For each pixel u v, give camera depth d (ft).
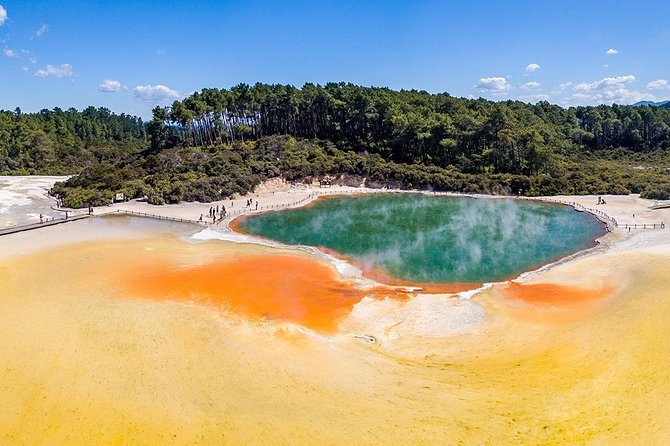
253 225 222.89
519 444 65.26
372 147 381.60
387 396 77.61
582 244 182.91
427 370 88.58
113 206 248.93
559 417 70.59
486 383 82.23
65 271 140.67
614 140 465.88
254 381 80.84
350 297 131.23
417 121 368.68
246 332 103.40
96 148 545.85
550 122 479.82
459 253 176.04
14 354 86.38
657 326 94.38
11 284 126.31
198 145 381.81
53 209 242.78
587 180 301.84
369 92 436.76
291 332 104.78
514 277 148.36
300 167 330.34
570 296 125.70
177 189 265.54
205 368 84.53
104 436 66.44
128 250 168.04
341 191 321.11
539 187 303.68
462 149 364.58
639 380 77.71
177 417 69.72
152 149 386.11
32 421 69.21
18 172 408.46
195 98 398.62
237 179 296.10
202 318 109.70
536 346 96.68
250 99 410.72
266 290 134.00
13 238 179.73
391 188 330.13
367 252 177.88
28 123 543.80
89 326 99.45
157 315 108.37
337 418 70.54
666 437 64.34
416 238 199.31
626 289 122.52
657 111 474.90
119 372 81.46
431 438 66.33
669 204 241.55
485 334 106.22
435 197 304.50
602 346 91.04
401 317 117.60
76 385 77.10
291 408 72.90
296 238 198.59
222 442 65.00
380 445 64.75
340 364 89.92
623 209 239.50
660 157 407.64
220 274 146.30
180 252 169.37
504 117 350.43
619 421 68.49
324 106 418.72
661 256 147.13
